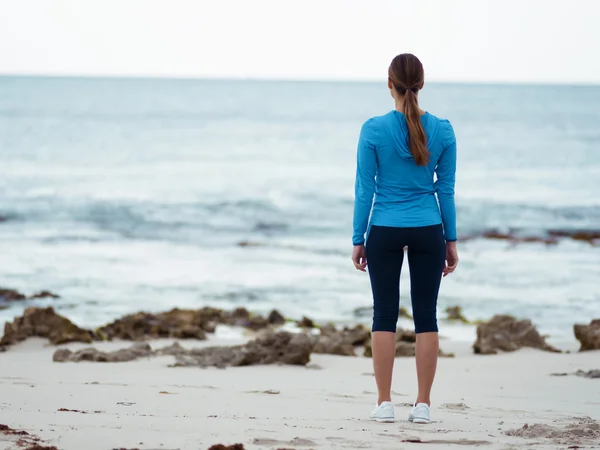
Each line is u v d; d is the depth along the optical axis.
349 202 64.81
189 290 34.00
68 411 9.41
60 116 153.62
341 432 8.06
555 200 65.81
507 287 34.97
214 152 103.31
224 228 53.06
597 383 14.34
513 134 128.00
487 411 10.55
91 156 96.88
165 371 15.88
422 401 9.07
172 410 9.91
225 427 8.22
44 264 39.25
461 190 72.12
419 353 9.03
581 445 7.60
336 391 12.96
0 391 11.73
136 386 13.01
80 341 21.84
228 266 40.00
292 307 30.98
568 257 43.09
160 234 50.12
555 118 159.50
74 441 7.18
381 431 8.21
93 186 71.44
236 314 27.44
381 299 9.06
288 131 131.88
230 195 67.88
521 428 8.46
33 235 48.38
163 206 61.12
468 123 147.00
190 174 81.94
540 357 19.12
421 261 8.97
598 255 43.81
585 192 70.88
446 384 14.15
